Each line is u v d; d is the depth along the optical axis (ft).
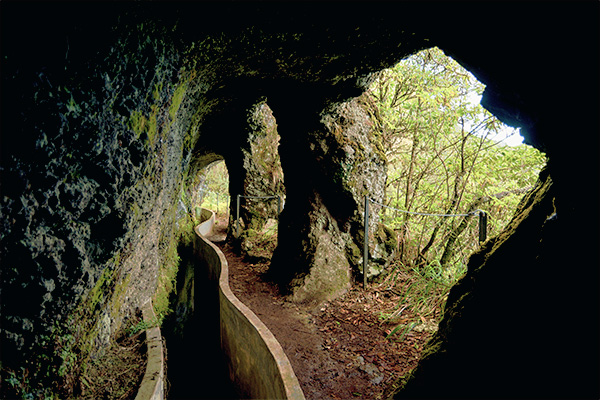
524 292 7.24
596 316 5.49
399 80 22.66
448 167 21.49
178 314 25.31
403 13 8.26
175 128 14.15
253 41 10.68
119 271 11.50
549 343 6.28
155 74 8.73
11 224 6.37
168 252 27.53
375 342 14.52
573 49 5.21
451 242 19.20
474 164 20.17
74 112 6.60
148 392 10.07
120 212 8.91
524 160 18.43
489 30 6.44
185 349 24.73
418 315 16.10
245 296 20.18
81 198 7.59
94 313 10.39
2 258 6.51
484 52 6.96
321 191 21.39
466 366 8.02
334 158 20.29
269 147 35.86
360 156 20.45
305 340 15.01
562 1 4.91
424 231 22.25
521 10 5.55
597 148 5.37
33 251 6.88
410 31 9.40
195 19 8.75
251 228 34.27
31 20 5.48
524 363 6.67
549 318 6.40
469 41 7.17
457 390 7.94
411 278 19.65
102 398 10.18
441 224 20.53
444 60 21.03
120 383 10.92
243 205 34.94
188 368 23.57
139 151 9.23
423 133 21.98
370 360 13.26
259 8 8.56
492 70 7.08
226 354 18.58
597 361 5.38
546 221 7.05
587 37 4.92
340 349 14.15
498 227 19.13
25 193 6.39
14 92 5.70
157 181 12.33
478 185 20.89
